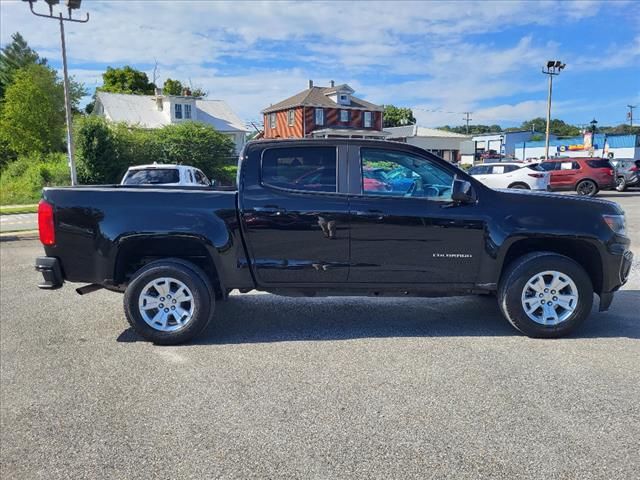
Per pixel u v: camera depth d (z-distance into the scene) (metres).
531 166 19.64
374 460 2.86
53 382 3.99
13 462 2.93
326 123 50.22
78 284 7.51
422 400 3.55
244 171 4.80
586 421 3.24
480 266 4.78
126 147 32.09
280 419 3.34
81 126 30.33
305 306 6.07
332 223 4.69
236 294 6.70
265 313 5.79
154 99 49.19
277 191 4.75
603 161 21.70
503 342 4.70
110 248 4.68
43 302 6.49
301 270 4.76
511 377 3.90
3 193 28.48
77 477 2.78
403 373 4.02
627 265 4.86
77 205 4.70
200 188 5.37
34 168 32.03
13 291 7.15
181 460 2.90
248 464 2.85
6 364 4.38
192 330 4.71
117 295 6.84
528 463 2.81
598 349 4.48
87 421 3.37
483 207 4.75
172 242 4.93
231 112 53.44
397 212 4.69
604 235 4.73
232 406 3.53
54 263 4.72
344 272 4.77
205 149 34.97
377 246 4.73
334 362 4.27
